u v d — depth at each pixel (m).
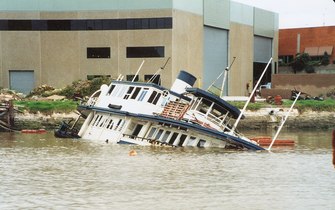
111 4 132.00
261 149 64.12
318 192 41.50
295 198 39.53
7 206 36.69
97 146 64.94
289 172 49.56
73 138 74.00
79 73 133.75
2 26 133.50
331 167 52.62
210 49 150.62
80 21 133.00
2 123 88.12
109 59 132.88
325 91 145.12
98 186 42.66
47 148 64.00
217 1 151.62
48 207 36.50
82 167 50.81
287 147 71.25
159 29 131.25
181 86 69.25
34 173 47.78
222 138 62.59
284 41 195.62
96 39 133.00
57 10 133.12
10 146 66.44
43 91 124.69
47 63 134.12
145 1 131.25
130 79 132.75
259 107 110.94
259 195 40.34
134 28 132.00
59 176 46.47
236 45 162.88
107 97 71.50
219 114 66.88
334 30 186.00
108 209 36.12
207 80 149.00
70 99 115.94
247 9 169.12
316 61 185.12
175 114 63.12
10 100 93.06
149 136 65.19
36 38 133.62
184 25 136.25
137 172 48.41
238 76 164.62
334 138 24.06
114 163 53.06
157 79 132.12
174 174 47.66
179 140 63.47
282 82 150.12
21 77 135.25
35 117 95.69
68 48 133.62
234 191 41.44
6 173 47.72
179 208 36.47
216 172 48.91
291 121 113.06
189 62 139.38
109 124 69.81
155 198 39.00
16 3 133.12
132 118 66.25
